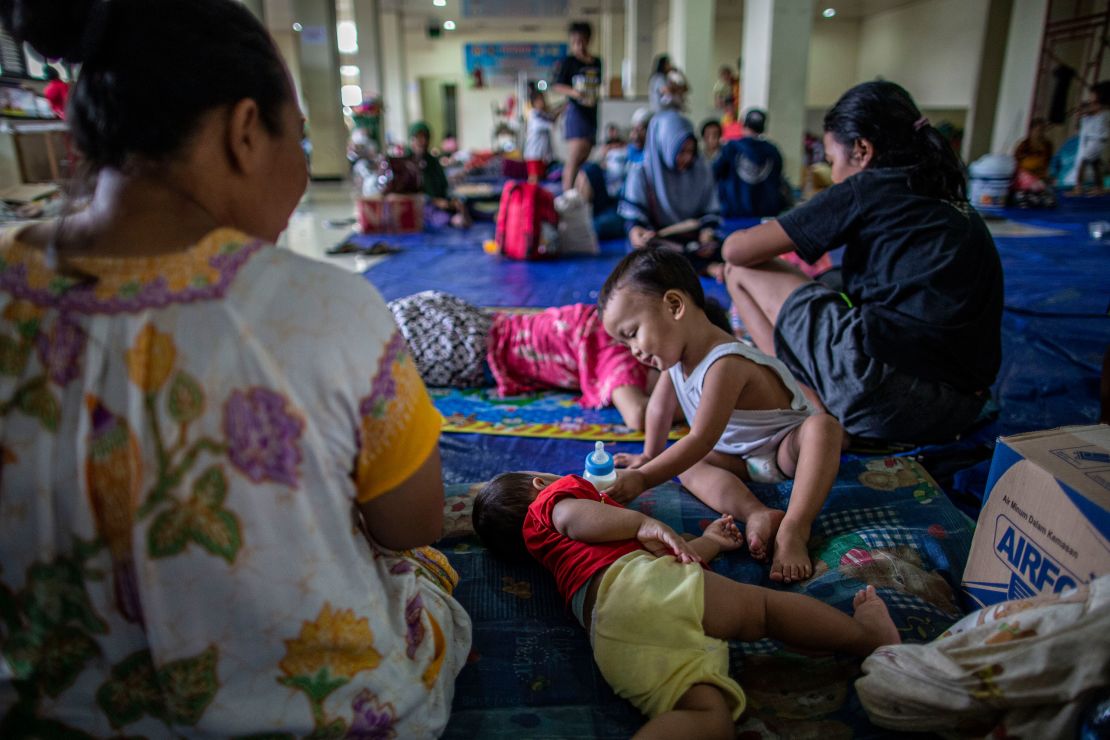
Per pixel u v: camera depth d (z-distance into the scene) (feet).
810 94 68.49
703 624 4.38
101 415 2.51
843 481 6.52
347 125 49.03
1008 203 26.17
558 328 9.24
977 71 39.06
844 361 7.42
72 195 2.73
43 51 2.67
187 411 2.52
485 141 81.46
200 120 2.68
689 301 6.18
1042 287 14.02
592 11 65.92
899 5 58.90
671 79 16.52
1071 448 4.45
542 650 4.90
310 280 2.72
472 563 5.86
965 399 7.30
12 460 2.53
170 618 2.69
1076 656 3.34
